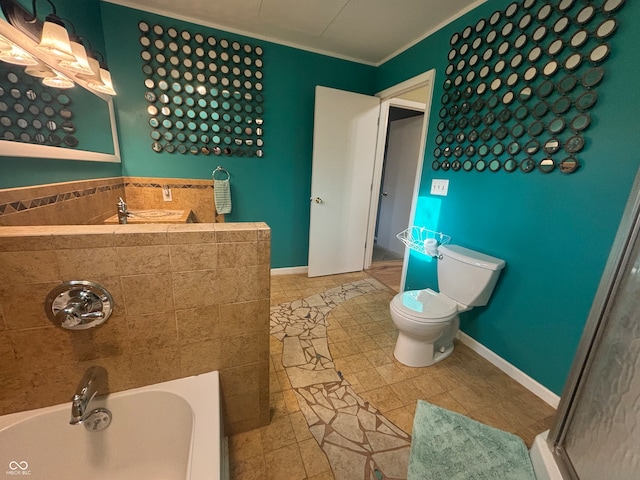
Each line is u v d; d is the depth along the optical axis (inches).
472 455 46.8
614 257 35.5
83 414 35.6
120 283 35.2
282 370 64.9
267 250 40.1
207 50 89.4
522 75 58.3
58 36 41.0
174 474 41.7
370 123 112.9
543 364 58.4
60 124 54.0
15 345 33.6
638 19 41.7
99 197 68.8
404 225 154.6
